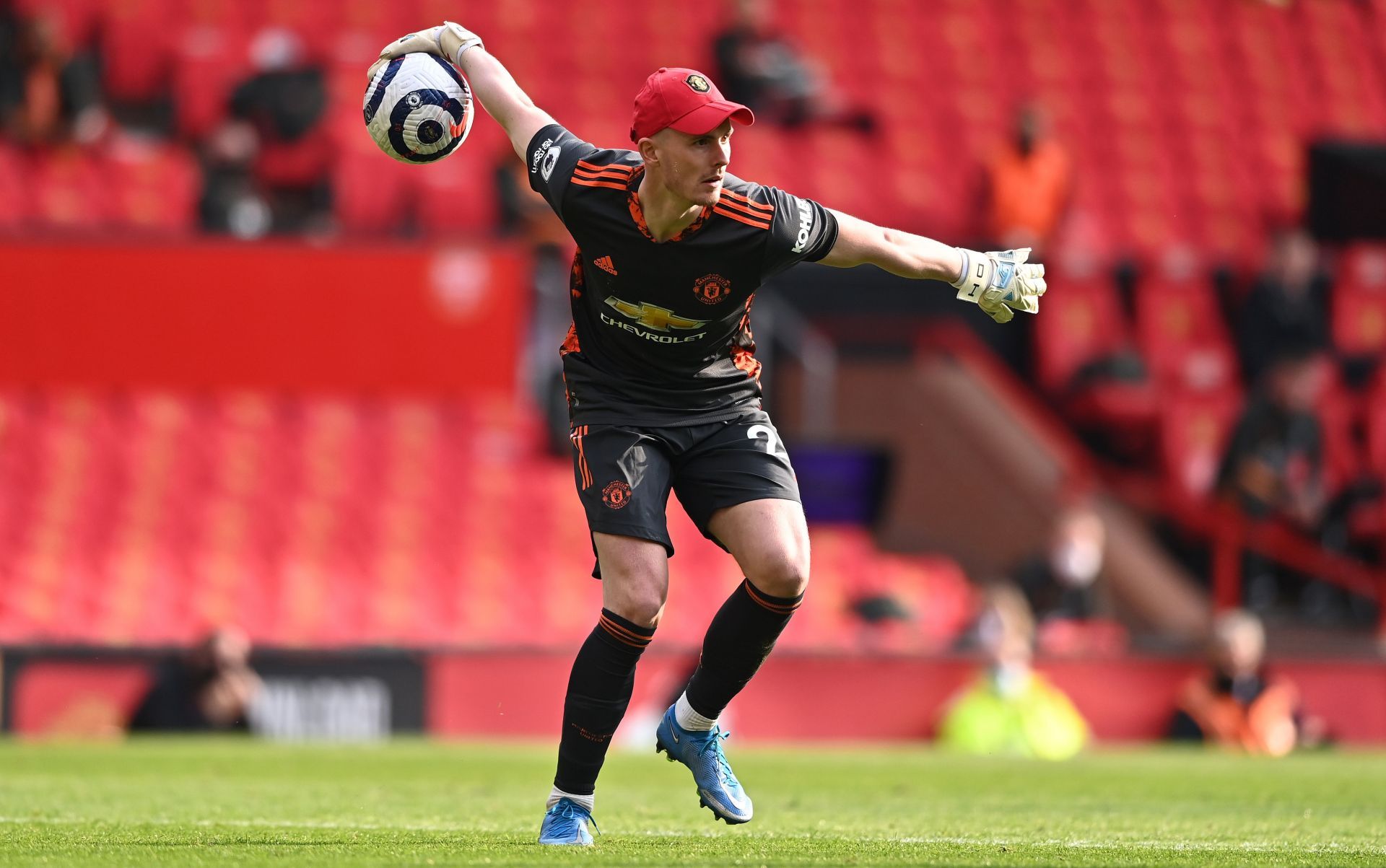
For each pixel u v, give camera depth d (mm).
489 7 65375
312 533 48156
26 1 60625
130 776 25188
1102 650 40875
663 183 13656
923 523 50875
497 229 53156
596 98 63312
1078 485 48656
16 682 37875
